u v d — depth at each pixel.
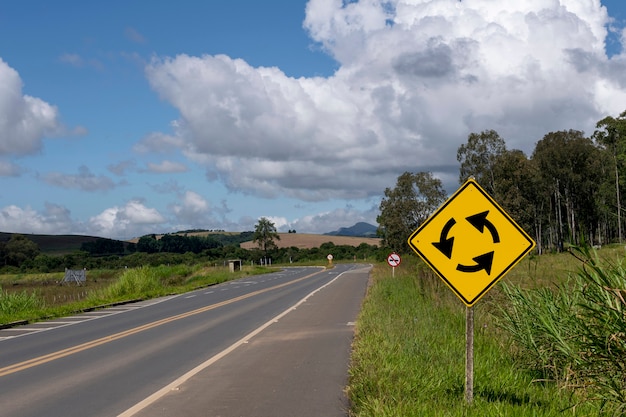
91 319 22.06
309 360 11.30
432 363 8.90
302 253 120.06
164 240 154.25
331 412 7.45
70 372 10.95
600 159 72.81
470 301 6.23
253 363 11.18
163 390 9.05
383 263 62.69
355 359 10.56
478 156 71.69
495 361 8.91
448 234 6.30
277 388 8.94
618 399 5.91
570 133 75.94
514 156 69.44
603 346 6.11
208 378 9.88
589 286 6.61
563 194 78.75
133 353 12.98
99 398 8.70
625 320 6.01
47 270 96.94
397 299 20.64
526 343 8.40
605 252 7.87
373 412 6.62
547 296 8.30
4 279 69.50
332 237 153.75
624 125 62.88
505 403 6.48
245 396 8.47
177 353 12.76
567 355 7.04
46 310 24.03
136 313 23.83
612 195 59.84
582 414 6.06
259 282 47.31
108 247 149.50
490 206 6.24
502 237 6.20
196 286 42.38
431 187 83.44
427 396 7.06
